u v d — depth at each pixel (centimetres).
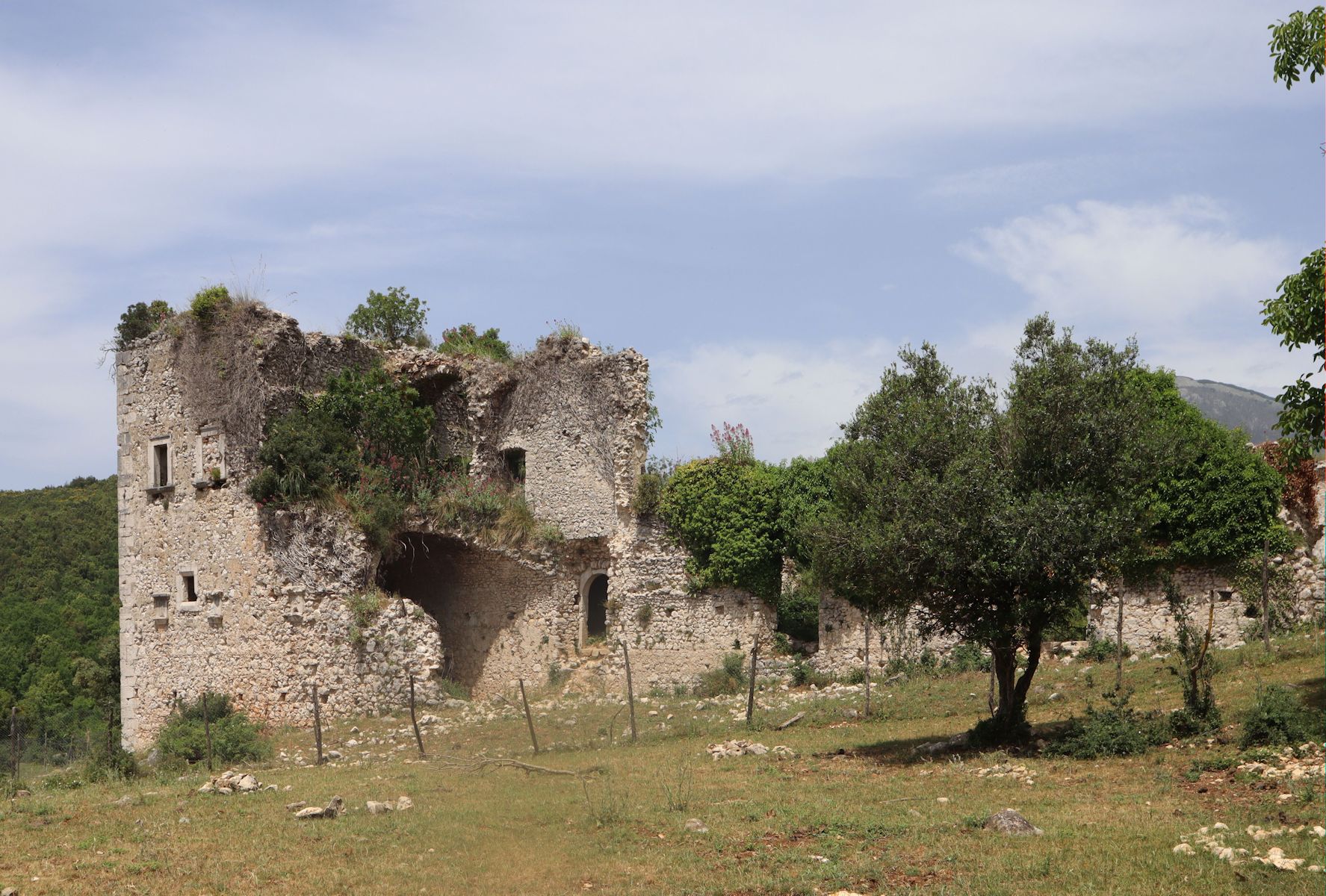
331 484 3416
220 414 3497
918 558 1898
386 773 2266
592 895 1267
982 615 1983
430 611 3966
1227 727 1906
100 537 6638
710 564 3406
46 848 1581
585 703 3281
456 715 3222
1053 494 1878
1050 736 2033
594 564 3738
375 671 3309
